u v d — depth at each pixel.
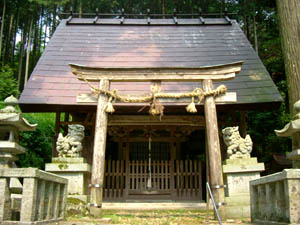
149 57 11.37
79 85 9.95
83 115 11.19
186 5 23.55
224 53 11.62
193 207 9.08
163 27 13.97
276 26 18.73
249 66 10.79
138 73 6.75
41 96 9.27
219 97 6.75
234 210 7.20
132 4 24.81
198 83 10.15
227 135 8.02
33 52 26.81
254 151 15.07
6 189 4.12
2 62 22.06
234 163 7.66
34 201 4.11
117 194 10.78
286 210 3.90
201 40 12.73
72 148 7.98
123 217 6.83
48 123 16.59
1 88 17.80
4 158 6.01
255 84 9.85
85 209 6.71
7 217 4.11
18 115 6.05
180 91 9.74
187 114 10.68
